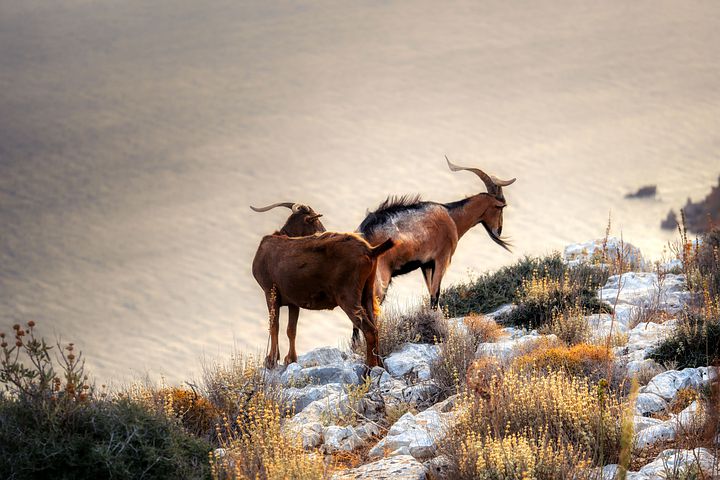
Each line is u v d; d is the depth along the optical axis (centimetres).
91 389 2762
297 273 4006
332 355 4231
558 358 3447
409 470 2625
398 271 5016
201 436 3241
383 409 3547
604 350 3475
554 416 2767
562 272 5450
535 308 4781
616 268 5684
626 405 2778
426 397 3638
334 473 2767
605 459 2669
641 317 4503
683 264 5266
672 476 2352
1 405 2608
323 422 3316
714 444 2578
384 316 4588
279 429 2980
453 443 2691
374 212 4994
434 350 4269
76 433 2581
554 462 2455
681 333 3678
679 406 3042
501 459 2448
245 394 3506
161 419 2773
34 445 2489
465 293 5528
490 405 2862
